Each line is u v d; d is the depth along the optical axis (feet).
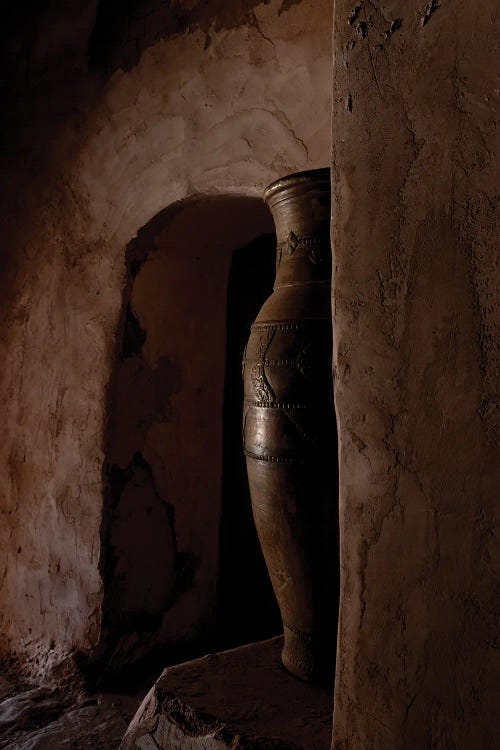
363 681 2.94
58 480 7.98
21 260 8.79
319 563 4.25
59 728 6.57
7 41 9.15
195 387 8.45
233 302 8.82
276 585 4.56
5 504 8.67
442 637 2.64
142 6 7.68
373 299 3.00
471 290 2.62
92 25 8.14
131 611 7.72
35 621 8.09
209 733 3.89
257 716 4.01
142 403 7.90
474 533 2.56
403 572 2.81
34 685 7.52
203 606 8.47
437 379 2.72
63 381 8.08
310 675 4.44
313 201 4.41
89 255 7.97
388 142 2.98
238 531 8.78
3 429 8.79
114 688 7.39
